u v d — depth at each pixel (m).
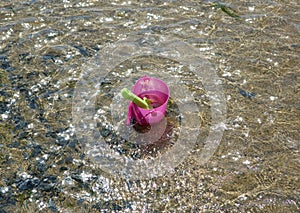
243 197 1.40
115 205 1.38
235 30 2.16
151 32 2.15
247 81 1.85
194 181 1.45
